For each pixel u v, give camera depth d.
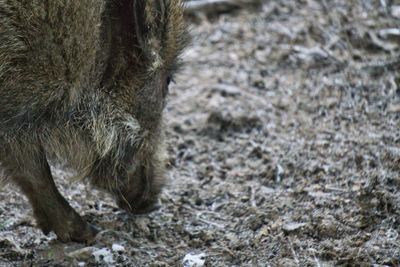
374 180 11.91
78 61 9.76
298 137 14.05
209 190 12.82
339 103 14.98
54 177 12.93
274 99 15.58
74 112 10.27
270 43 17.88
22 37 9.43
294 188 12.48
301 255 10.59
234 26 18.83
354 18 18.05
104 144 10.43
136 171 11.07
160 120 11.09
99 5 9.70
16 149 10.21
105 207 12.24
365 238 10.69
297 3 19.34
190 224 11.79
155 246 11.23
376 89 15.19
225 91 16.05
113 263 10.70
